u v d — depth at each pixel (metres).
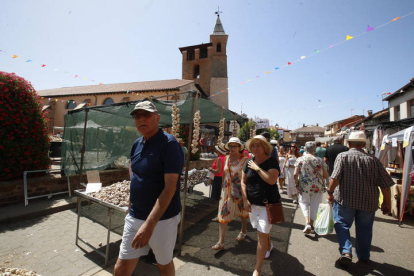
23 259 2.80
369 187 2.69
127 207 2.62
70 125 6.39
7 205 4.60
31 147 5.13
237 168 3.18
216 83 29.62
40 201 4.94
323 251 3.20
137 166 1.81
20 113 4.89
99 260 2.83
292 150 5.87
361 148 2.92
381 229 4.12
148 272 2.57
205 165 10.74
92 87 26.44
